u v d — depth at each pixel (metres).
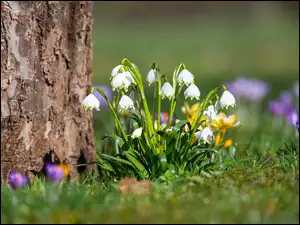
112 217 6.39
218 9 51.00
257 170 7.88
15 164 8.66
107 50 37.84
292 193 7.06
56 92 8.85
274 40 38.78
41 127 8.77
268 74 27.92
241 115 14.41
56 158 8.89
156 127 9.04
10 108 8.59
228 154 9.39
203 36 42.53
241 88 15.31
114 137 8.41
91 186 8.00
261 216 6.45
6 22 8.51
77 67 9.05
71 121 9.05
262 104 18.12
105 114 14.28
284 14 47.00
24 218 6.54
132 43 40.66
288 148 9.16
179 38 42.44
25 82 8.61
